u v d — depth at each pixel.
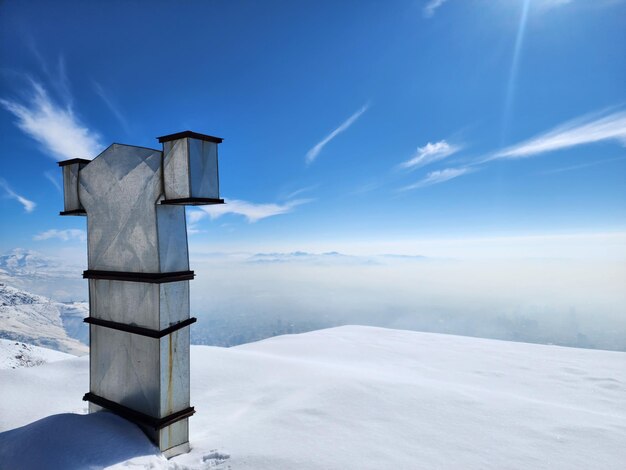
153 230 2.51
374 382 3.85
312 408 3.21
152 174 2.52
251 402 3.47
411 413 3.10
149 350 2.53
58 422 2.42
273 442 2.60
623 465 2.34
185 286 2.66
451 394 3.53
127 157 2.66
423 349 6.29
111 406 2.72
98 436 2.34
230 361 4.65
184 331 2.63
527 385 4.26
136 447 2.33
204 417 3.17
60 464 2.08
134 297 2.63
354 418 3.00
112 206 2.77
